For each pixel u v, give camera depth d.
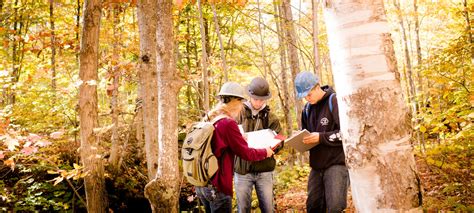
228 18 9.52
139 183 7.34
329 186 3.13
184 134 9.53
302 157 9.16
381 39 1.60
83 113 4.93
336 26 1.67
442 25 12.35
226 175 2.88
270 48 10.66
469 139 5.20
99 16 4.95
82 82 4.55
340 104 1.71
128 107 9.81
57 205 5.85
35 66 6.95
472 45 5.52
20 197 5.88
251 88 3.70
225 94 2.98
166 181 3.59
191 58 11.28
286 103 8.80
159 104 3.59
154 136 4.96
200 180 2.80
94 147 5.06
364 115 1.59
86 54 4.87
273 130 3.78
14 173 6.35
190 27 11.09
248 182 3.69
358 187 1.64
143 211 7.14
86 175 5.05
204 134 2.80
